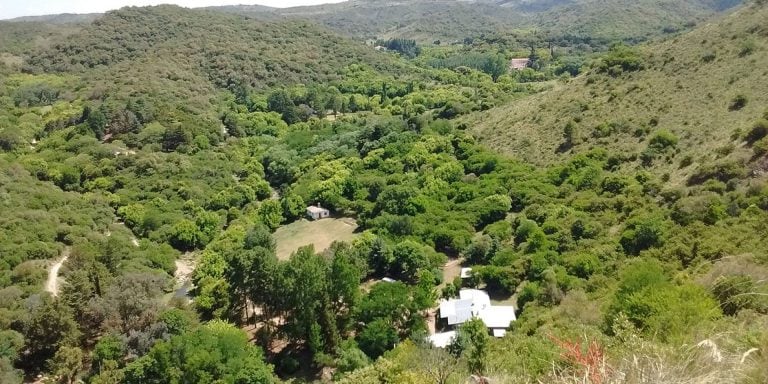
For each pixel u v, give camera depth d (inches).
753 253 1004.6
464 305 1593.3
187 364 1278.3
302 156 3516.2
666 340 503.5
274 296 1616.6
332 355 1493.6
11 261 1956.2
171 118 3784.5
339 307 1619.1
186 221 2564.0
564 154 2456.9
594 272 1539.1
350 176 2908.5
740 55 2303.2
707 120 2063.2
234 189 2982.3
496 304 1652.3
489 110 3489.2
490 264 1847.9
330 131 4001.0
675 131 2140.7
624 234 1628.9
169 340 1386.6
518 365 612.4
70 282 1707.7
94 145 3289.9
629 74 2753.4
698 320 551.8
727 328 457.4
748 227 1315.2
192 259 2429.9
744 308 572.1
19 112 4069.9
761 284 611.5
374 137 3486.7
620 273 1428.4
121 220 2684.5
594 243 1713.8
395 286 1640.0
